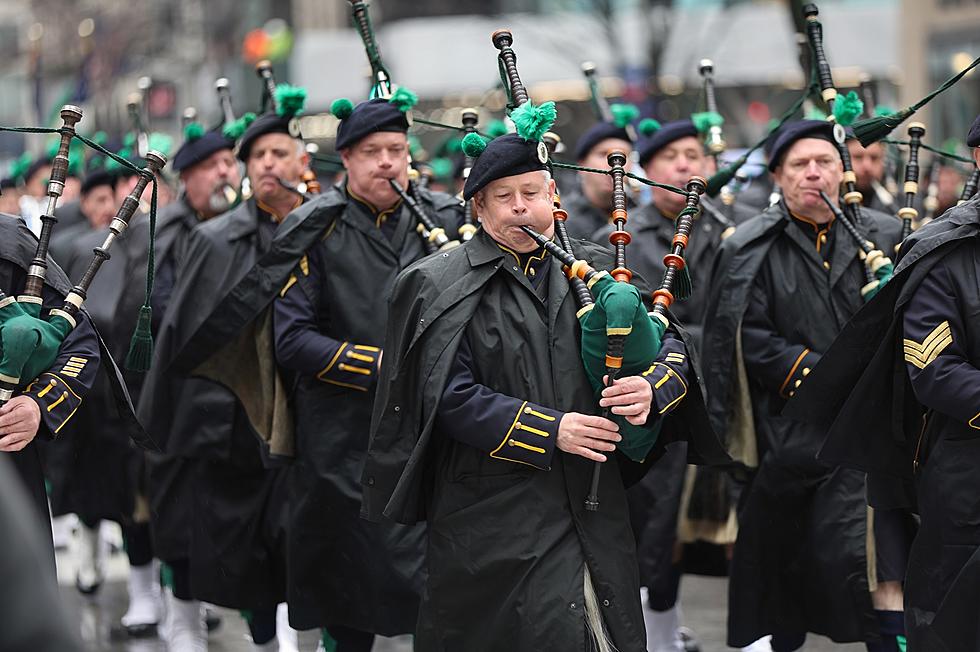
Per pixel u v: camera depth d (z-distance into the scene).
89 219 23.20
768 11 56.28
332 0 84.38
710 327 15.66
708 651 18.62
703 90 19.86
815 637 18.86
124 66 81.12
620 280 11.27
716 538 17.42
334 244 15.04
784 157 15.51
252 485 16.95
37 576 5.29
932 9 51.00
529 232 11.23
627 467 12.03
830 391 12.86
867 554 14.58
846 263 15.27
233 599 16.88
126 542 20.59
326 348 14.59
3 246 12.24
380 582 14.86
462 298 11.26
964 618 11.48
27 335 11.64
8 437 11.52
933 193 21.38
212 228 17.42
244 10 82.44
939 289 11.76
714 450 11.80
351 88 57.78
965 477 11.64
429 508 11.59
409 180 15.49
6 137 67.38
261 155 16.89
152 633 20.36
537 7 65.69
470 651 11.16
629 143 20.70
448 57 58.16
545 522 11.02
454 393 11.05
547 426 10.85
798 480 15.09
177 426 17.16
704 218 18.66
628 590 11.12
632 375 11.01
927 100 14.71
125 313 20.28
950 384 11.45
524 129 11.11
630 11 59.19
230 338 15.14
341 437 14.92
